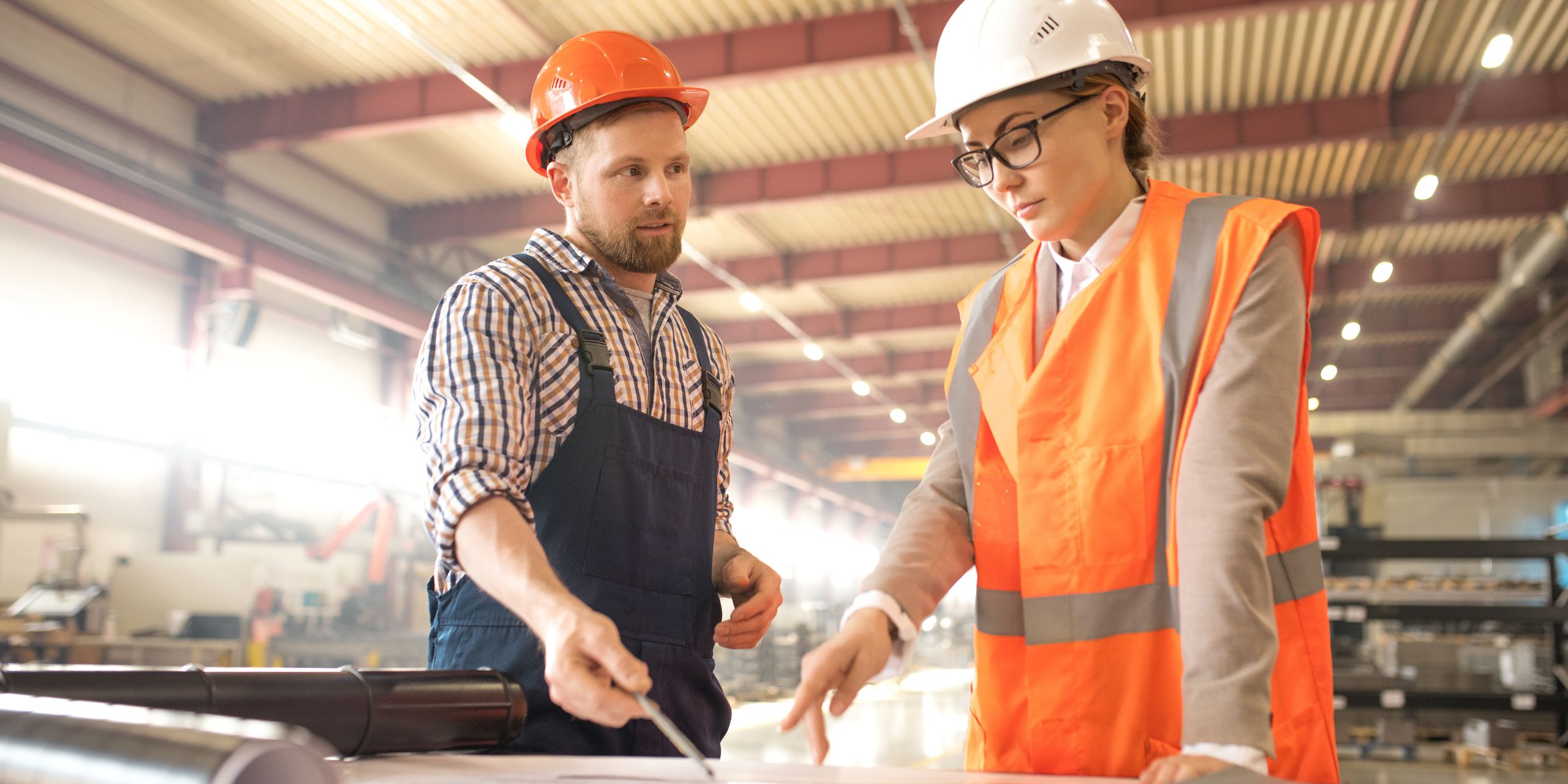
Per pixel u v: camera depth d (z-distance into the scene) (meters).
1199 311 0.93
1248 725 0.71
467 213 10.70
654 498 1.29
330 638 8.24
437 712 0.96
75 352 8.43
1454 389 17.78
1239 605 0.76
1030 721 0.98
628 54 1.37
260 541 9.65
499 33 7.31
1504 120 8.04
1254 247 0.91
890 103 8.36
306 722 0.85
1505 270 11.62
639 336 1.38
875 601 0.91
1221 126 8.47
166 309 9.13
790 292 12.80
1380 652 7.50
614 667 0.83
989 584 1.04
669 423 1.35
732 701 11.44
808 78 7.92
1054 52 0.98
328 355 10.96
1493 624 8.52
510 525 1.01
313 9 7.16
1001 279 1.17
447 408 1.13
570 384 1.26
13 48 7.38
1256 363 0.87
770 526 20.41
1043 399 1.01
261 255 8.83
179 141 8.55
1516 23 7.38
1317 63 7.84
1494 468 17.70
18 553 8.07
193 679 0.81
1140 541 0.95
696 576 1.33
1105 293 1.00
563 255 1.34
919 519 1.05
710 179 9.59
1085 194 1.01
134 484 8.91
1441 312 13.96
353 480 10.75
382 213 10.76
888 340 15.08
